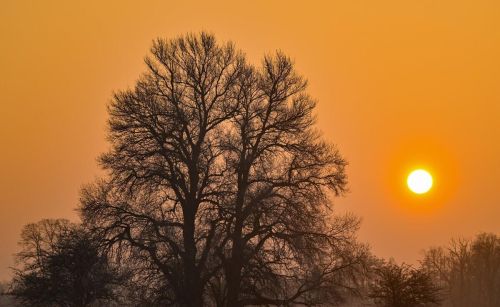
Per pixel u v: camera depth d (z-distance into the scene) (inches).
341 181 2497.5
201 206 2495.1
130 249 2440.9
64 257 2508.6
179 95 2509.8
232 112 2501.2
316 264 2469.2
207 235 2449.6
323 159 2498.8
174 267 2444.6
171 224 2452.0
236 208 2437.3
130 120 2466.8
